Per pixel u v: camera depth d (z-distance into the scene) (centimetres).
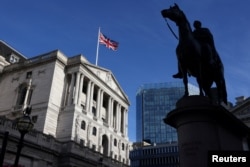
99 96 6456
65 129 5206
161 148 10556
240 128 904
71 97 5638
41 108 5256
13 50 7406
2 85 6144
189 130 786
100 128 6056
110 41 6581
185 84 928
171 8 981
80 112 5512
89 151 4566
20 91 5825
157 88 16688
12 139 3297
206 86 995
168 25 1023
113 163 5100
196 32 1048
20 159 3434
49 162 3891
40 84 5622
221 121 819
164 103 16025
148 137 15188
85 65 6072
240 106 3061
